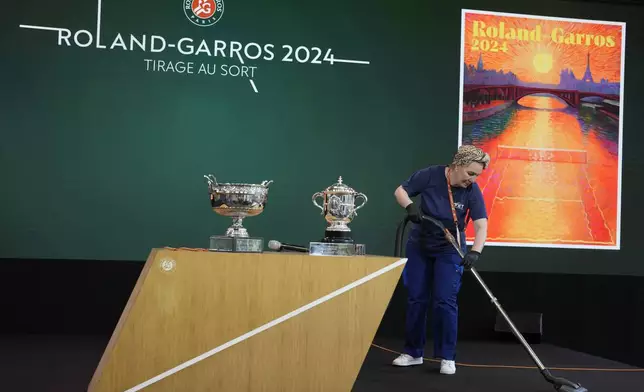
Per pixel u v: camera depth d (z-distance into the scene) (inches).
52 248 249.6
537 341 259.1
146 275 134.9
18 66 249.1
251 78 259.6
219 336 135.6
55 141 250.2
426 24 267.6
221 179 257.3
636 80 274.8
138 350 133.1
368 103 264.5
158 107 255.0
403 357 198.7
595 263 271.0
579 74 272.8
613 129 273.1
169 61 255.9
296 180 260.7
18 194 248.5
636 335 271.4
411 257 193.8
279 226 259.1
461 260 189.2
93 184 251.8
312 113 262.1
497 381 179.2
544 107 270.7
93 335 247.0
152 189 254.2
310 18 263.0
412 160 265.9
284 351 137.5
